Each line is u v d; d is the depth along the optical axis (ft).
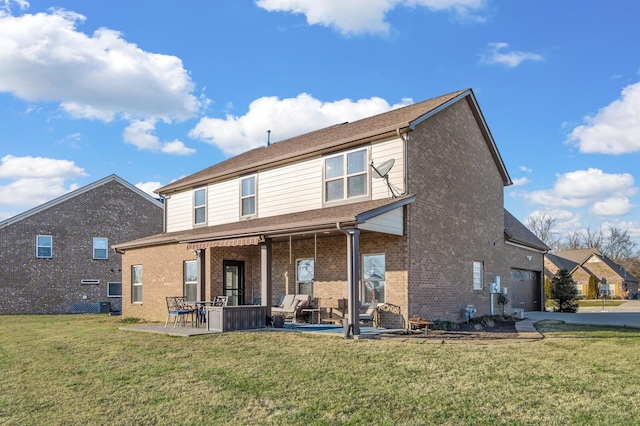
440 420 20.25
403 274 46.98
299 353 34.01
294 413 21.72
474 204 61.16
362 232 49.55
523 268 79.92
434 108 52.13
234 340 40.16
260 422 20.90
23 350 40.47
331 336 41.11
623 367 28.30
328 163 53.42
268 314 49.08
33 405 24.54
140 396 25.29
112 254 107.76
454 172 56.75
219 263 58.23
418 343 37.35
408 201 46.09
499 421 19.94
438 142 53.72
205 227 66.95
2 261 94.43
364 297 50.29
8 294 94.43
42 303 97.91
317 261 55.06
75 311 101.55
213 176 65.92
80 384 28.19
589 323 54.75
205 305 53.47
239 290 60.59
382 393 24.00
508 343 37.37
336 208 49.52
